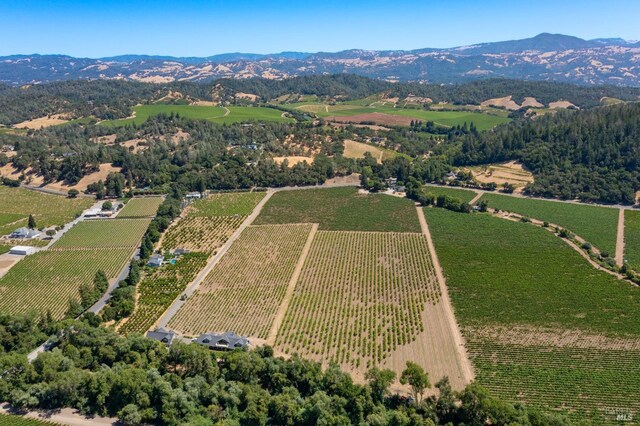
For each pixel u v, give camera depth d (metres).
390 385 107.94
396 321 136.62
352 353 122.12
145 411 95.00
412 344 125.38
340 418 92.06
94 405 99.31
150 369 102.19
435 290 154.50
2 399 101.31
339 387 99.12
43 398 99.56
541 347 122.75
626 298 146.75
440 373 113.12
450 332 130.50
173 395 95.44
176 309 145.75
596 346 122.94
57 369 105.31
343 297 151.50
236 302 149.25
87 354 110.69
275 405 95.00
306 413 94.12
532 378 110.56
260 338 129.38
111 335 116.88
